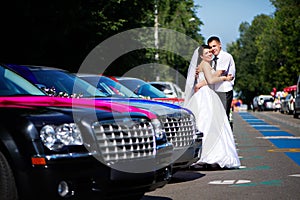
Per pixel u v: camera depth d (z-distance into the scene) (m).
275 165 11.55
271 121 36.75
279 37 78.62
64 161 5.66
